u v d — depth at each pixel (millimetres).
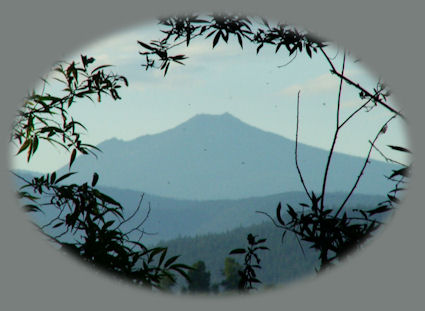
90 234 11156
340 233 10250
